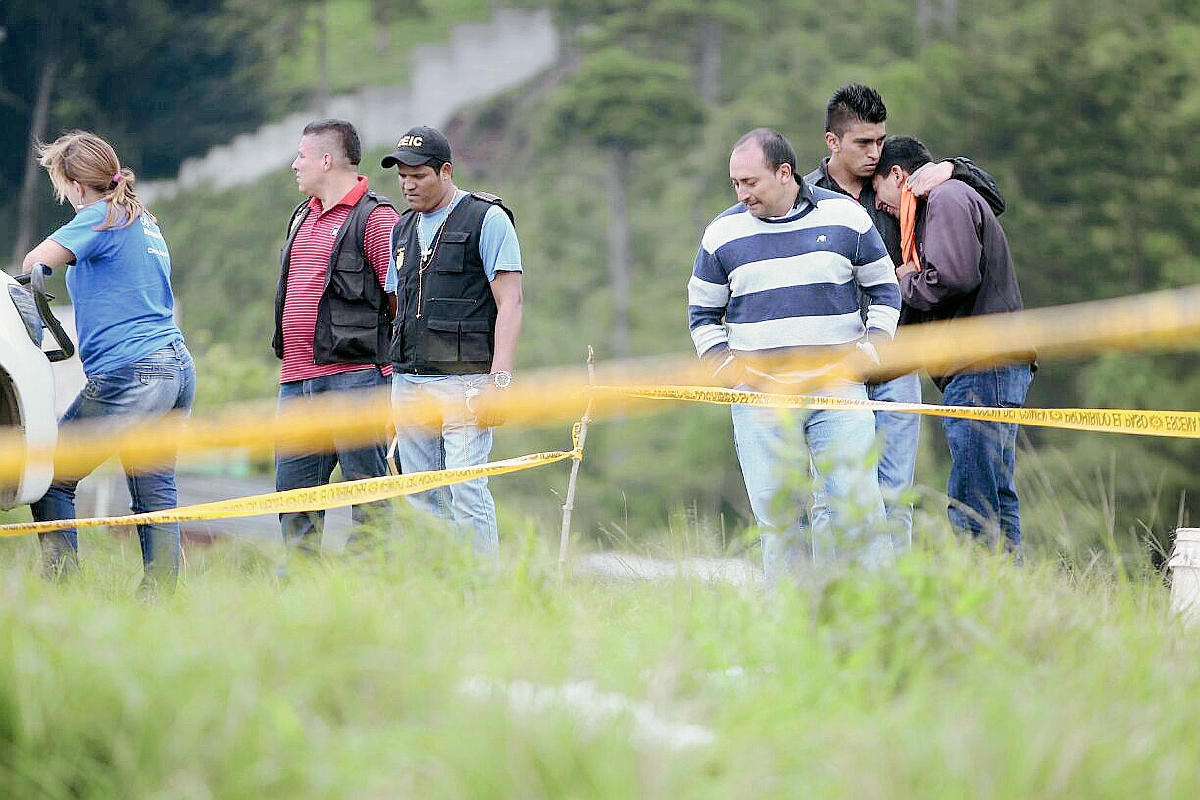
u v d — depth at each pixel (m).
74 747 11.23
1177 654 15.18
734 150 20.52
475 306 22.30
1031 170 165.88
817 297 20.41
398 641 13.27
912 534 18.97
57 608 13.64
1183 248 160.75
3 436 21.33
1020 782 10.70
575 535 21.48
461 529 18.95
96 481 29.27
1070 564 20.23
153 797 10.77
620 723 11.66
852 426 20.33
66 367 25.38
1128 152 164.62
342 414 23.58
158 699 11.45
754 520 20.42
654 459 156.00
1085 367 128.75
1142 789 11.05
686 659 13.72
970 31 186.38
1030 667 13.69
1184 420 19.05
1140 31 169.75
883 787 10.66
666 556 20.09
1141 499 87.75
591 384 20.95
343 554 18.53
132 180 22.45
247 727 11.23
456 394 22.22
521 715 11.55
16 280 22.02
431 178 22.22
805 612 14.42
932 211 21.89
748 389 20.73
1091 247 160.50
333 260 23.53
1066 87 167.25
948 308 22.19
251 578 20.20
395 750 11.37
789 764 11.38
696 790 10.92
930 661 13.45
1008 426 21.64
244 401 54.88
